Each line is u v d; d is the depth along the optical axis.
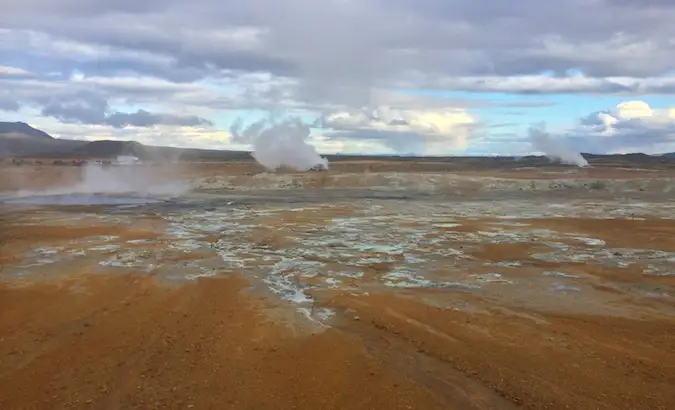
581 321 8.32
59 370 6.36
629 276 11.52
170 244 15.34
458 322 8.20
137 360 6.66
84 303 9.15
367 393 5.75
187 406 5.47
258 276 11.42
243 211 25.02
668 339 7.50
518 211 25.12
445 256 13.80
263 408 5.44
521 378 6.17
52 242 15.37
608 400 5.64
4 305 8.98
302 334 7.57
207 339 7.39
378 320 8.26
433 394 5.75
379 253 14.20
